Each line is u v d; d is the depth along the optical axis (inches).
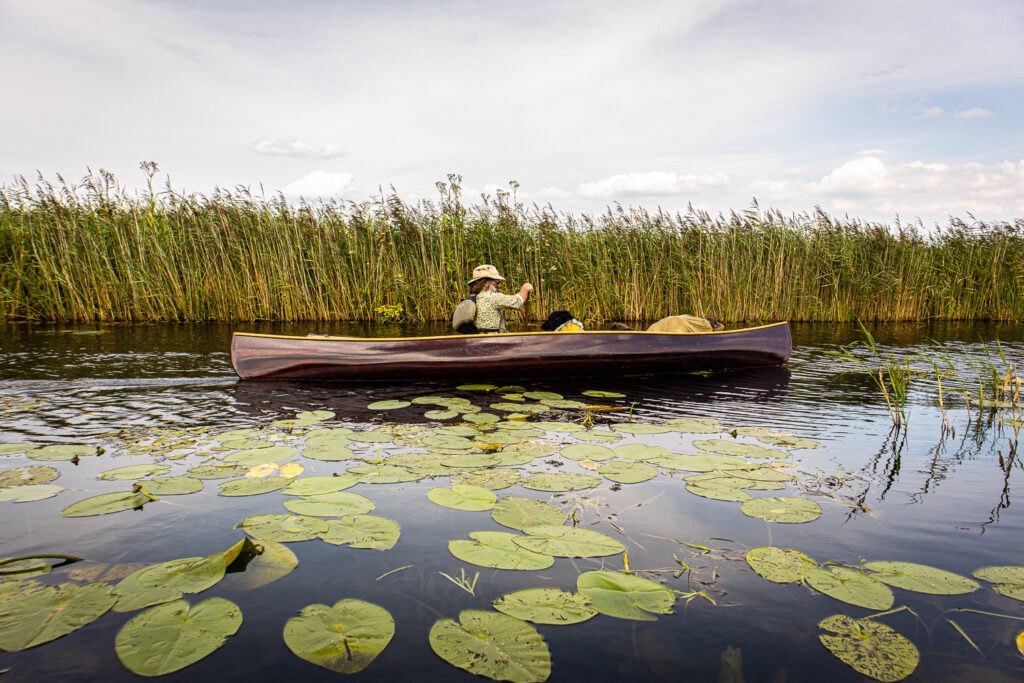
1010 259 464.1
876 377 205.3
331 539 73.3
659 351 204.2
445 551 71.9
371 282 430.6
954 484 98.5
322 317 424.2
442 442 118.6
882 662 52.2
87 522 78.4
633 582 64.9
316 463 104.6
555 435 125.6
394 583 64.5
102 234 395.9
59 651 51.9
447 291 429.1
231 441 117.0
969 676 50.4
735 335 217.3
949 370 220.4
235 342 182.4
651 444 120.4
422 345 184.9
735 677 49.8
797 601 62.3
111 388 171.5
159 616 56.6
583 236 442.6
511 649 52.8
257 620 57.3
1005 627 57.9
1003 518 84.8
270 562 67.7
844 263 450.3
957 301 479.5
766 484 96.2
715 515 84.1
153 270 403.5
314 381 185.0
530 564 67.3
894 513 86.1
